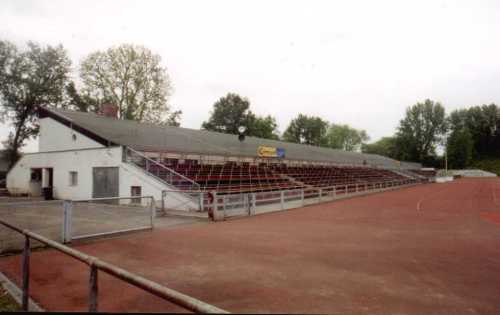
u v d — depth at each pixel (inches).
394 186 1525.6
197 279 223.9
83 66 1550.2
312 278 228.8
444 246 337.7
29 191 978.7
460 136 3518.7
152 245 328.8
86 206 625.0
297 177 1221.7
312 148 1967.3
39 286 206.1
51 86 1482.5
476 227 464.8
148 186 662.5
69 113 957.2
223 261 270.1
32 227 406.9
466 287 214.8
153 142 860.6
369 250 316.5
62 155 869.8
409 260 281.0
